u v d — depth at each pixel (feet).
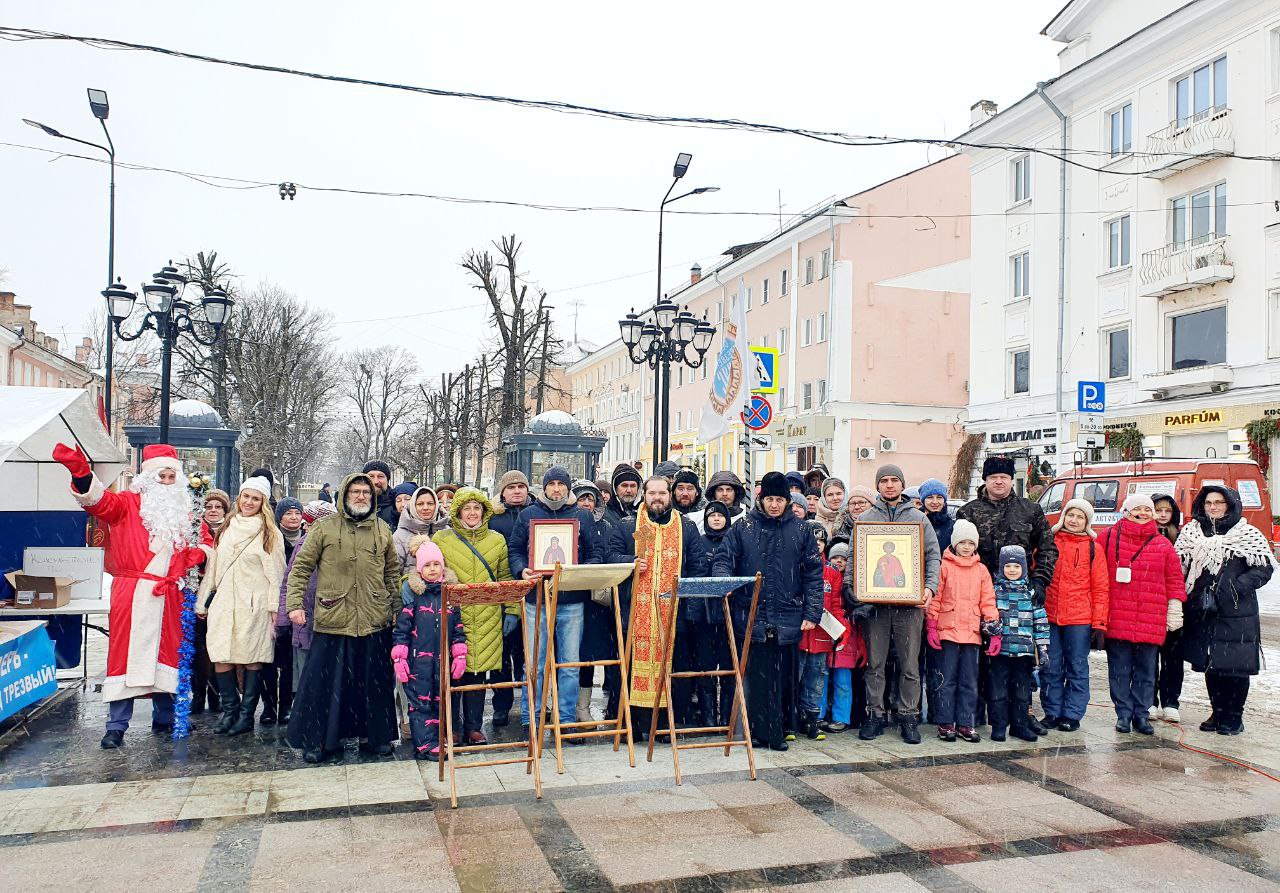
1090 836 16.48
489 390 115.75
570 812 17.46
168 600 21.91
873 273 114.21
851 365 112.88
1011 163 95.86
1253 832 16.75
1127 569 23.57
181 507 22.29
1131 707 23.94
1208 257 72.38
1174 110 77.51
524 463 67.31
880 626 22.93
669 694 19.80
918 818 17.30
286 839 15.94
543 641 22.91
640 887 14.24
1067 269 87.97
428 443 158.10
